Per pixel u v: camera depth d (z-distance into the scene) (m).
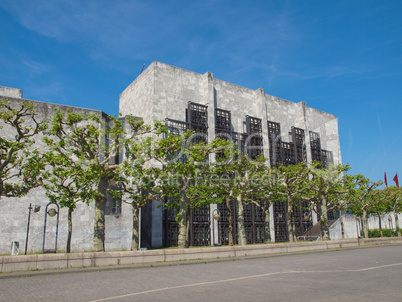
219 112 44.28
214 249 20.16
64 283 11.67
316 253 24.95
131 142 22.20
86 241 27.70
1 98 26.92
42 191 27.03
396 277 12.73
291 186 32.78
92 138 21.81
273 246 23.48
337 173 33.50
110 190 24.11
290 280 12.11
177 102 41.56
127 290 10.25
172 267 16.59
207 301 8.52
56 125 19.45
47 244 26.39
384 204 45.84
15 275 13.15
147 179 23.73
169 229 36.44
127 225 29.75
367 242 32.66
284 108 53.50
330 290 10.02
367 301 8.43
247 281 11.93
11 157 19.89
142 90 42.94
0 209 25.47
